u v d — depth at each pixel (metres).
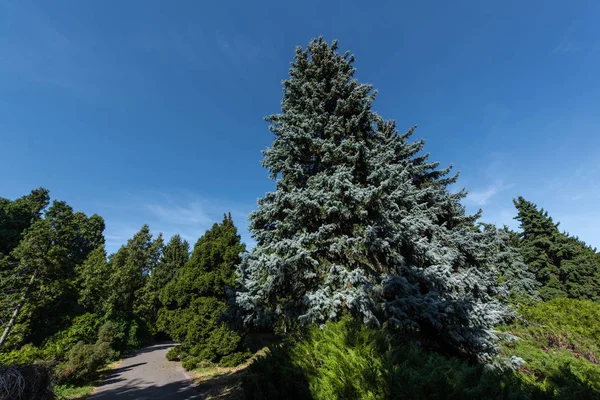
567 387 3.01
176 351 15.26
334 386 3.54
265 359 5.07
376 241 7.38
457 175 14.03
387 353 3.72
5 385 4.77
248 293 9.21
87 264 24.47
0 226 26.59
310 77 10.98
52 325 19.22
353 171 9.15
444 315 6.41
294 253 7.81
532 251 28.42
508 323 10.34
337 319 7.07
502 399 2.54
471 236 12.26
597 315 8.84
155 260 39.38
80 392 9.67
